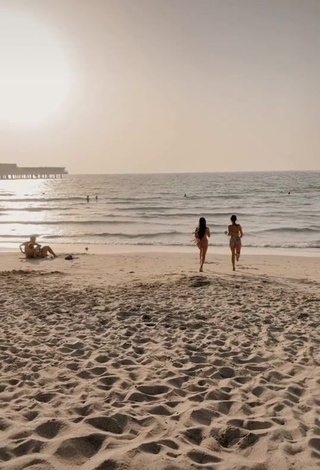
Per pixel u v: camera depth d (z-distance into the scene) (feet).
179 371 18.26
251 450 11.75
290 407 14.67
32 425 12.68
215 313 29.12
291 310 29.91
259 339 23.30
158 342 22.80
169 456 11.05
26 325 26.05
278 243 88.63
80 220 142.41
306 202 213.66
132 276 46.93
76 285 40.73
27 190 426.51
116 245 88.99
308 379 17.46
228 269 54.34
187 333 24.41
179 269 53.83
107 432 12.51
